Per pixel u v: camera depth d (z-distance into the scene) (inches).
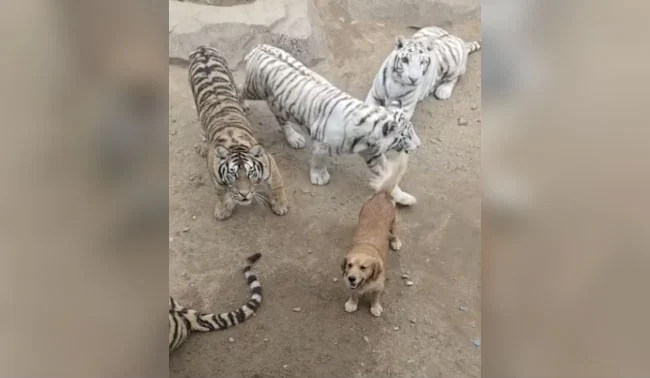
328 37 231.8
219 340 138.8
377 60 223.9
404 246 162.6
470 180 182.1
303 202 175.8
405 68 185.9
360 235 145.6
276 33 215.8
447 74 208.8
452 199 176.2
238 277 154.9
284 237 165.2
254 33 214.5
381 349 137.4
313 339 139.3
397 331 141.5
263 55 182.7
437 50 201.8
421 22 240.4
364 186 182.1
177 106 203.8
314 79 176.4
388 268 156.1
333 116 167.2
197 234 165.5
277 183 166.1
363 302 148.7
